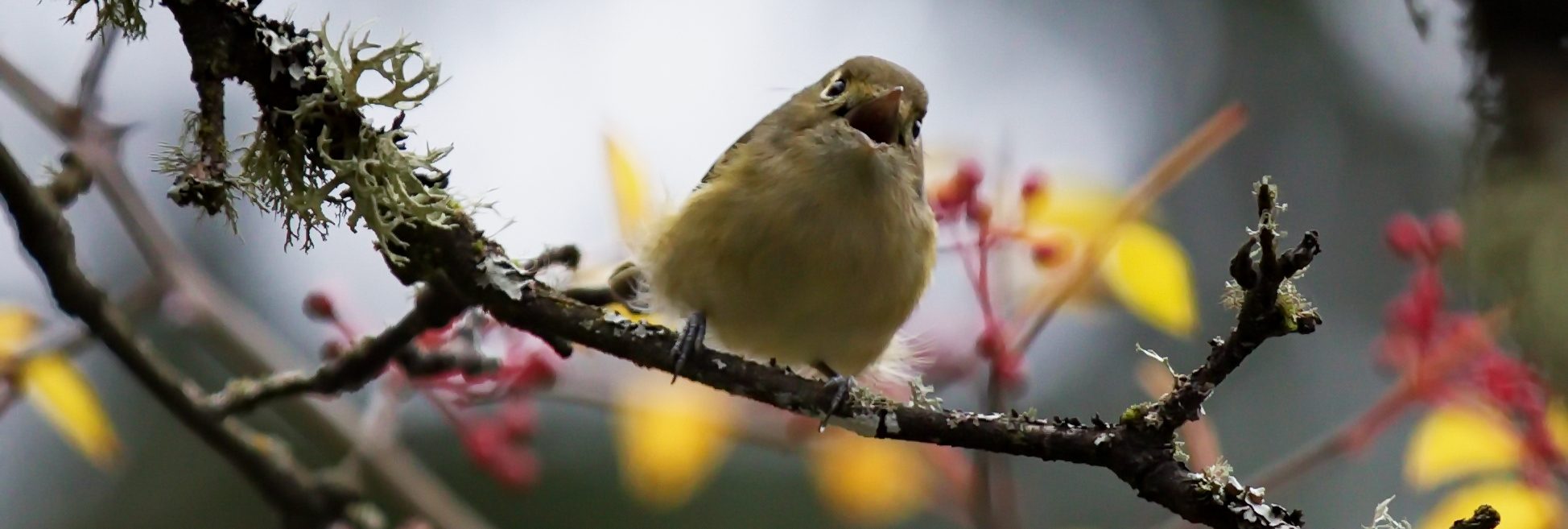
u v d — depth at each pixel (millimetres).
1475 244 7246
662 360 5848
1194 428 7176
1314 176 16484
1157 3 16750
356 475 8500
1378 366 8086
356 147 5223
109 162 8523
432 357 7598
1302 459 7578
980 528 7852
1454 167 15852
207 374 13609
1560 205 6887
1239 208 16422
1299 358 15477
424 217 5320
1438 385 7289
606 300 7934
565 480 14203
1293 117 16625
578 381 8312
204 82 4992
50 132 8586
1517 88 7059
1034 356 15133
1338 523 13648
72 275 6617
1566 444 7055
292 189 5203
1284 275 4973
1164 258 7266
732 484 14477
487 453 8273
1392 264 15836
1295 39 16766
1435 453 7230
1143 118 16469
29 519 13867
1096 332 15305
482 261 5633
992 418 5648
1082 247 7391
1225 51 16828
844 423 5832
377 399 8898
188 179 4887
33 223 6293
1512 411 7117
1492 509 4988
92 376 14289
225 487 14266
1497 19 7141
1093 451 5398
